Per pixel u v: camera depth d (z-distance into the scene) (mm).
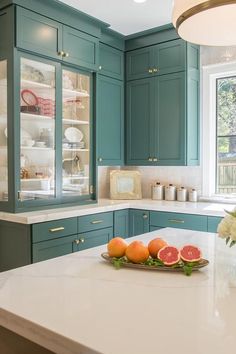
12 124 2822
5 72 2889
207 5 1294
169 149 3713
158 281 1195
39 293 1088
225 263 1403
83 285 1158
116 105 3957
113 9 3156
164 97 3729
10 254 2852
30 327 896
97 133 3656
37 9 2900
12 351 1148
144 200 3986
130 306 985
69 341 805
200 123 3830
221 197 3705
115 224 3529
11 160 2846
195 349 750
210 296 1060
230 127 3715
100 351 750
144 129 3904
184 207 3350
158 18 3375
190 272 1257
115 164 3973
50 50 3033
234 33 1548
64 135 3428
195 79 3736
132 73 3984
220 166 3789
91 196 3621
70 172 3471
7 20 2805
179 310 957
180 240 1812
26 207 2941
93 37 3465
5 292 1097
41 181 3137
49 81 3164
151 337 805
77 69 3383
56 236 2891
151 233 2000
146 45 3840
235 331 833
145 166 4215
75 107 3570
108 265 1381
